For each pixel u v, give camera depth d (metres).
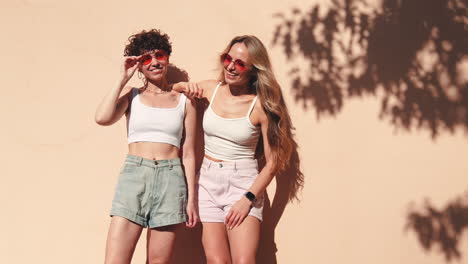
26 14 4.31
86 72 4.31
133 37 4.04
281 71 4.26
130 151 3.75
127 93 3.84
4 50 4.32
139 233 3.67
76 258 4.26
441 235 4.20
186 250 4.27
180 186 3.71
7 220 4.29
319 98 4.24
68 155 4.31
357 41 4.25
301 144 4.24
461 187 4.20
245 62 3.70
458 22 4.23
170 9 4.30
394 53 4.24
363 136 4.23
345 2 4.25
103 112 3.62
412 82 4.23
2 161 4.31
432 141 4.21
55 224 4.28
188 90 3.86
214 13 4.28
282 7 4.27
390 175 4.22
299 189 4.25
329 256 4.21
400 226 4.21
